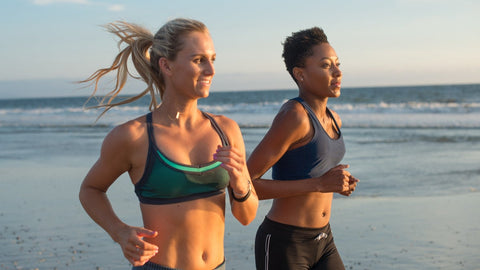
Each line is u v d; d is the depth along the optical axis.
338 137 3.13
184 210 2.02
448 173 10.12
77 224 6.77
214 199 2.08
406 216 6.83
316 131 2.95
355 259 5.20
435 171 10.41
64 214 7.35
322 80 2.99
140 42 2.21
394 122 24.03
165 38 2.05
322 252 3.10
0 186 9.95
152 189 2.02
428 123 23.08
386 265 4.98
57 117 36.19
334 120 3.16
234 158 1.98
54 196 8.70
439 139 16.69
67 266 5.13
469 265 4.88
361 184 9.23
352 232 6.15
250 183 2.21
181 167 2.00
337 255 3.15
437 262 5.01
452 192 8.34
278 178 3.10
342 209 7.35
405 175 10.02
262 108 36.28
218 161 2.06
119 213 7.29
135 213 7.25
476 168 10.61
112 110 39.41
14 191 9.33
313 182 2.81
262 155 2.90
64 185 9.76
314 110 3.06
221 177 2.07
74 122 31.23
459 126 21.45
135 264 1.93
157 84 2.22
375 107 32.22
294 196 2.95
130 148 2.03
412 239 5.79
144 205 2.06
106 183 2.14
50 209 7.70
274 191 2.84
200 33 2.05
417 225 6.36
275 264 2.99
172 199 2.02
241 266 5.00
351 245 5.65
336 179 2.77
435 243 5.61
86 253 5.54
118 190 8.98
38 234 6.34
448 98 45.97
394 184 9.12
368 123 23.95
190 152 2.06
